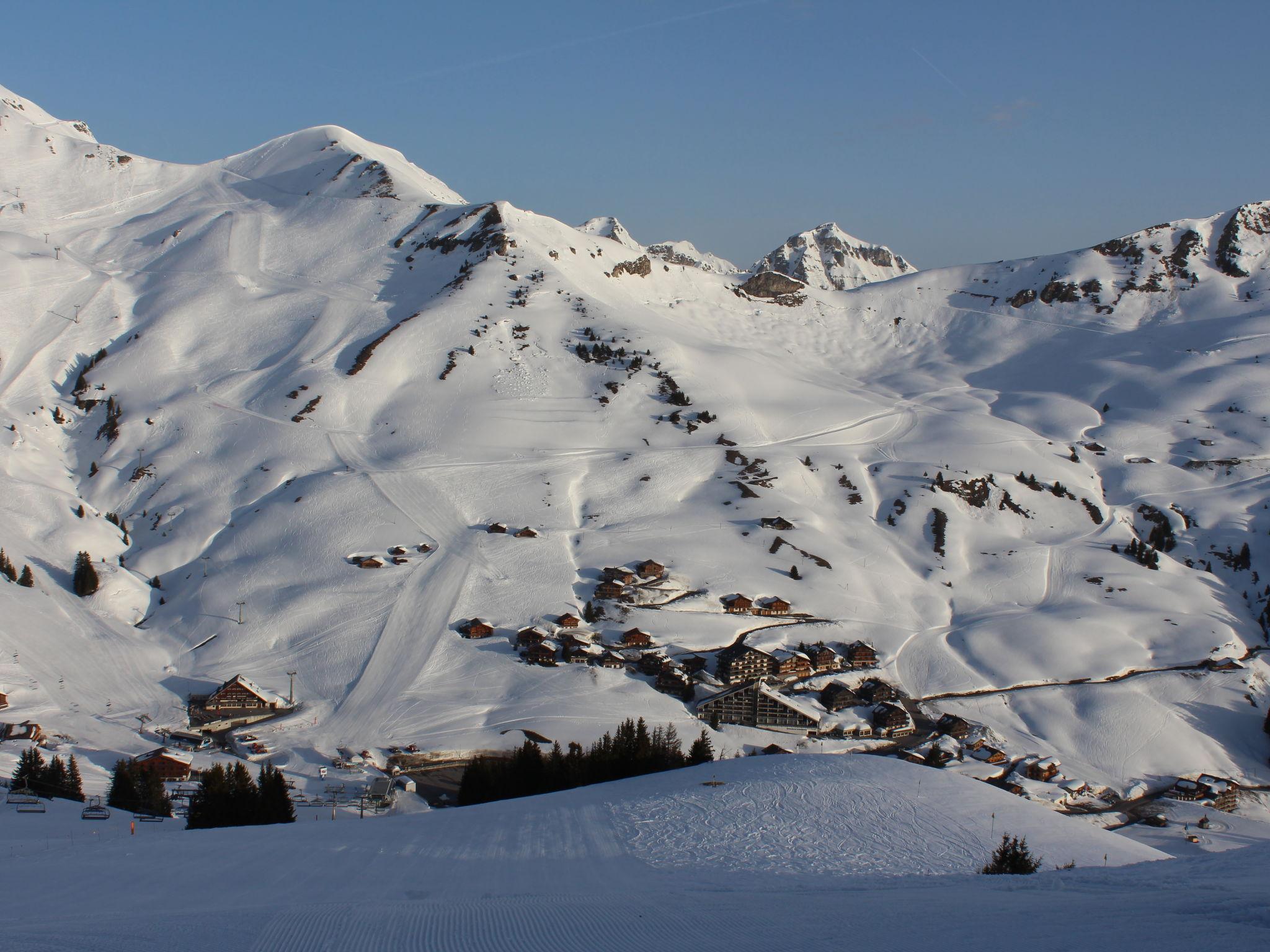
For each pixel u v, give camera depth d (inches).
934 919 1349.7
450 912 1531.7
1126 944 1105.4
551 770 3673.7
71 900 1745.8
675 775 3065.9
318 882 1913.1
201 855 2183.8
